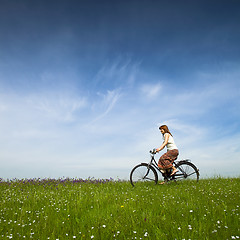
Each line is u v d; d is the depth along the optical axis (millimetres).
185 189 7723
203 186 8375
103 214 5355
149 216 4980
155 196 6930
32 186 10672
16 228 4488
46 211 5754
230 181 9828
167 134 9297
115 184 10641
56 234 4262
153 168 9414
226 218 4598
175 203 5887
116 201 6578
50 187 10234
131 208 5621
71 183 11648
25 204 6680
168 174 9414
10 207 6262
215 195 6688
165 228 4211
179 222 4480
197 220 4668
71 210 5816
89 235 4117
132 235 4066
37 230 4426
